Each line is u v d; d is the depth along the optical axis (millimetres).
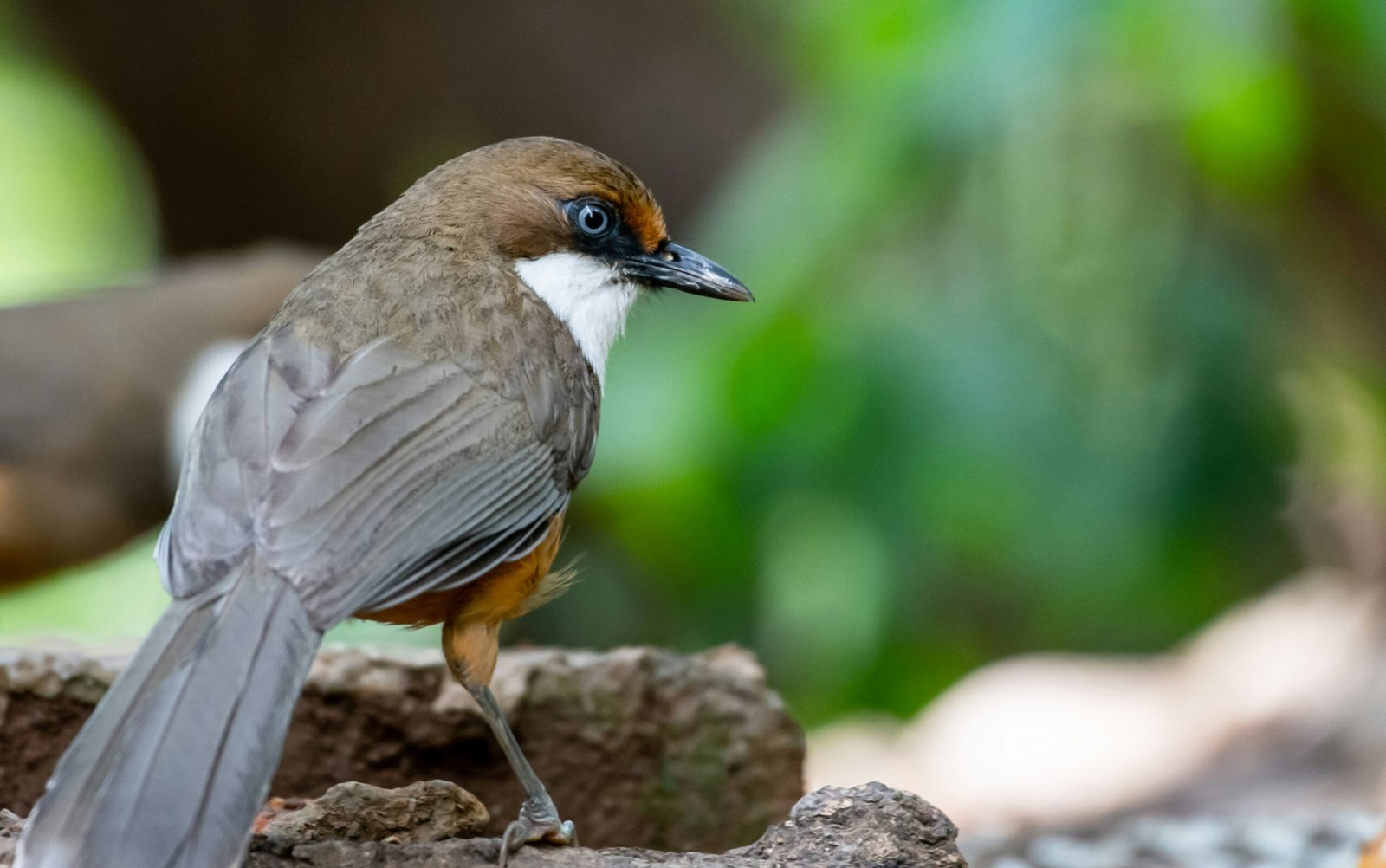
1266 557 14719
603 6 21016
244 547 5770
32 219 22516
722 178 21219
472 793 8609
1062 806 14500
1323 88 12609
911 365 13031
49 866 4867
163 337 14062
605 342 7926
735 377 13219
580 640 16406
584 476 7426
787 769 9125
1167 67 12125
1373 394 15227
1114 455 13328
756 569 13977
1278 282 14016
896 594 13750
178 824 4973
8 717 7805
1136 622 15383
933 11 12562
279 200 21719
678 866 6035
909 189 12844
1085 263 13141
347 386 6379
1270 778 14227
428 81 21031
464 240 7457
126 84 21062
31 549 13703
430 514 6227
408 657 8570
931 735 16281
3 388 13516
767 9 19094
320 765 8367
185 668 5328
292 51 20797
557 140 7969
